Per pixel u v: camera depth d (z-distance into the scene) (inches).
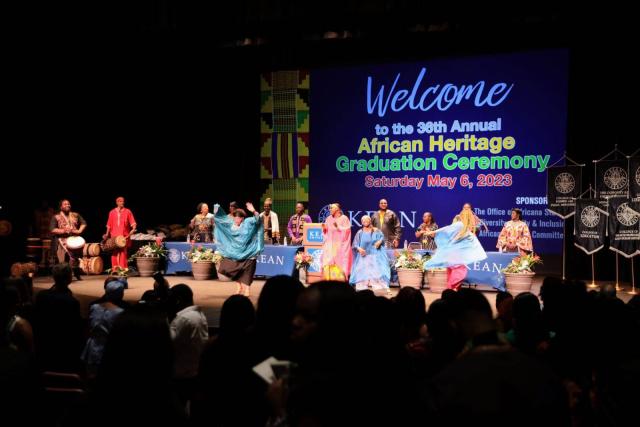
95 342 202.1
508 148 565.6
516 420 87.1
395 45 598.5
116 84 605.6
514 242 505.4
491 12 493.0
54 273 213.3
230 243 431.8
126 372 92.4
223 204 660.1
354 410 82.5
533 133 558.3
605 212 476.1
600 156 548.1
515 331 145.6
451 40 578.9
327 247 469.7
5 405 99.1
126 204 650.8
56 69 553.6
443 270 458.0
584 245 487.8
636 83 529.0
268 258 518.9
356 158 613.0
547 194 522.0
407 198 597.0
